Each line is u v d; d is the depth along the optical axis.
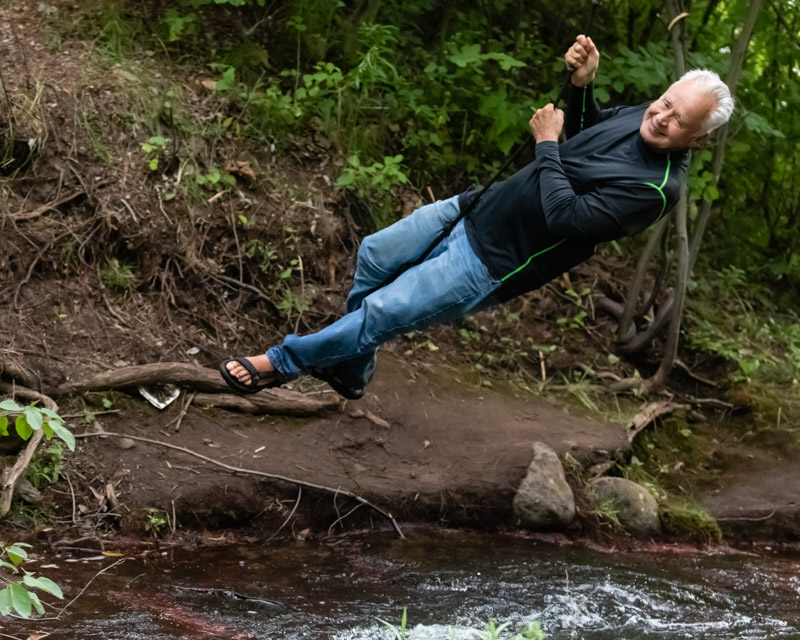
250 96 8.55
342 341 4.28
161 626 4.45
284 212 8.10
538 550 6.28
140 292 7.33
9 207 7.11
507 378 8.31
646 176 4.02
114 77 8.03
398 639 4.56
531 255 4.17
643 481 7.34
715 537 6.85
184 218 7.62
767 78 10.30
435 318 4.26
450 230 4.31
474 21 10.04
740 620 5.21
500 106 9.05
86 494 5.82
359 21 9.52
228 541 5.86
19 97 7.49
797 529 7.04
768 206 11.00
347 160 8.70
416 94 9.26
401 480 6.56
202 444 6.41
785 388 8.97
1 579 4.78
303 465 6.46
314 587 5.23
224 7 9.32
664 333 9.24
